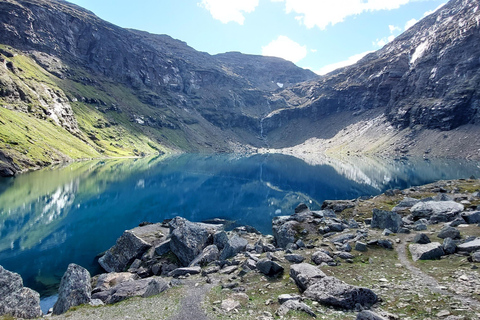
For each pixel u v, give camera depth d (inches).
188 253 1310.3
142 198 3449.8
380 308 539.8
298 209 1790.1
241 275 889.5
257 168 7367.1
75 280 914.1
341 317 518.0
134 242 1517.0
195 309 663.1
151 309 701.3
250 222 2471.7
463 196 1676.9
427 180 4734.3
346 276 743.1
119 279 1195.3
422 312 494.6
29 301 792.9
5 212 2598.4
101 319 683.4
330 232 1266.0
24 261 1617.9
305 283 687.7
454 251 799.1
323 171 6569.9
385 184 4463.6
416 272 707.4
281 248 1219.9
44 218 2479.1
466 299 512.1
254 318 570.9
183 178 5275.6
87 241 1957.4
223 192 3996.1
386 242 967.0
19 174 4805.6
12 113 7529.5
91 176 4901.6
